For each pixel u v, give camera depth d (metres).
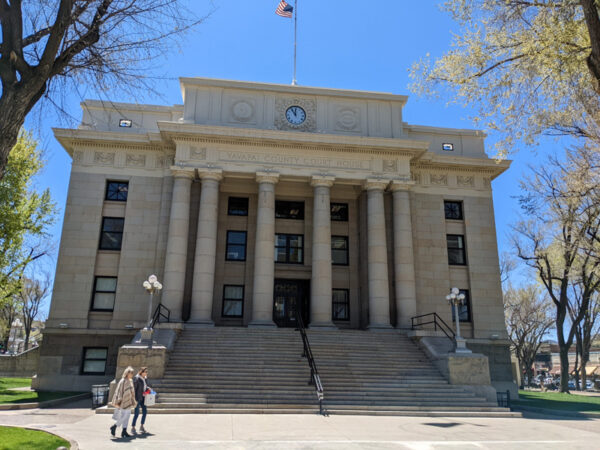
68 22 10.71
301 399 17.88
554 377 75.56
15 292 28.14
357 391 18.98
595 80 11.52
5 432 11.07
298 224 31.80
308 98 30.47
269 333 23.94
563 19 13.73
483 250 30.98
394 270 28.92
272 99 30.08
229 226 30.77
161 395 17.41
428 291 29.66
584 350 53.38
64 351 25.77
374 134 30.39
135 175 28.91
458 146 32.91
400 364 21.75
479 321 29.64
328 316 26.66
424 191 31.38
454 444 11.47
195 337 22.95
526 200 29.83
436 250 30.42
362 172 29.11
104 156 28.98
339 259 31.55
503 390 28.28
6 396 21.09
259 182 28.09
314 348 22.48
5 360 39.34
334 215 32.25
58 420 14.38
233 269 30.06
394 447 10.86
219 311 29.19
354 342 23.78
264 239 27.19
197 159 27.89
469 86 15.72
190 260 28.03
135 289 27.06
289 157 28.75
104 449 10.08
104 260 27.64
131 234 27.89
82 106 29.56
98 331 26.05
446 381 20.38
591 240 27.84
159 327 22.69
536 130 15.79
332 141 28.55
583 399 29.25
